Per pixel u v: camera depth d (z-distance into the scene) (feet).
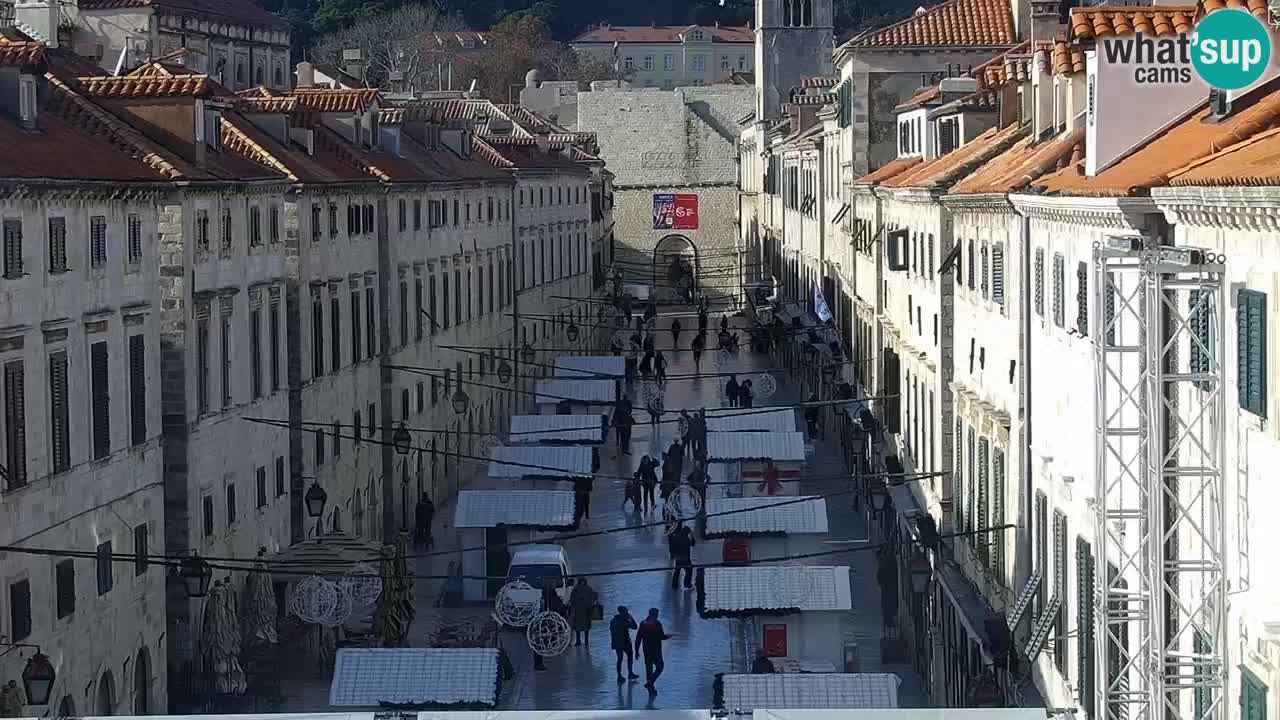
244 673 210.38
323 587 202.08
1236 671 103.19
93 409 179.01
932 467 233.55
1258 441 98.68
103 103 211.61
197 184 203.00
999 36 346.74
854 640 229.86
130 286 190.80
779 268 564.71
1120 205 117.80
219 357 219.20
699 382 494.18
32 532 162.71
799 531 238.07
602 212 635.66
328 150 301.84
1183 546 115.34
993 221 188.44
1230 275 103.40
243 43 526.98
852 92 349.61
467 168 395.75
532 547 250.37
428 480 341.41
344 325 282.97
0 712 152.46
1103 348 112.16
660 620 252.42
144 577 194.59
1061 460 152.66
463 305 382.01
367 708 167.63
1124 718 124.98
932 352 234.17
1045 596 160.15
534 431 327.88
